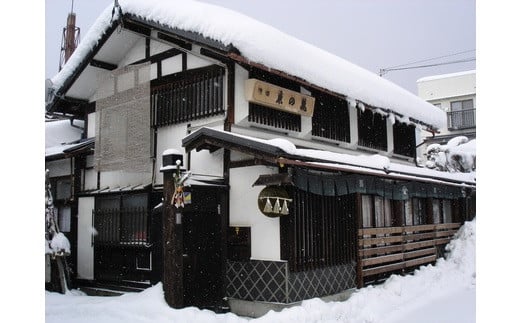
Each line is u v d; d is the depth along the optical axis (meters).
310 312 7.93
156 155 10.88
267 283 8.51
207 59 9.96
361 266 10.39
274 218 8.59
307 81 9.97
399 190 11.91
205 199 9.00
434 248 14.36
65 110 14.06
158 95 11.03
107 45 11.69
